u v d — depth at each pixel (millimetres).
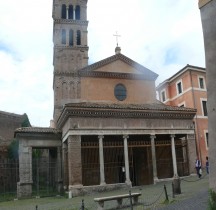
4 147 41312
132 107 29984
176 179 19250
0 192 35438
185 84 43781
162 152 33000
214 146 9977
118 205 17484
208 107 10375
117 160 31297
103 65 35344
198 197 16375
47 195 31297
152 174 31094
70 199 24891
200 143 40562
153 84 36500
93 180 29266
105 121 29000
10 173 36812
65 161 31078
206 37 10773
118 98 34938
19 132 32250
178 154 33688
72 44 44094
